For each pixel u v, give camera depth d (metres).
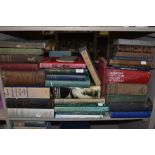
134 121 1.11
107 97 0.98
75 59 0.94
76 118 0.98
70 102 0.96
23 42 0.88
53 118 0.98
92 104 0.97
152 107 0.97
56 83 0.92
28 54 0.88
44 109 0.96
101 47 1.12
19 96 0.94
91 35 1.13
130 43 0.89
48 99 0.95
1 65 0.90
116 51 0.91
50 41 1.06
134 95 0.97
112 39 1.04
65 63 0.90
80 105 0.96
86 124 1.11
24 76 0.91
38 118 0.98
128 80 0.94
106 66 0.94
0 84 0.90
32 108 0.96
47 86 0.93
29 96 0.94
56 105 0.96
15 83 0.92
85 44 1.12
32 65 0.90
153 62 0.95
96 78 0.94
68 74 0.91
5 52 0.88
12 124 1.01
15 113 0.97
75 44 1.13
